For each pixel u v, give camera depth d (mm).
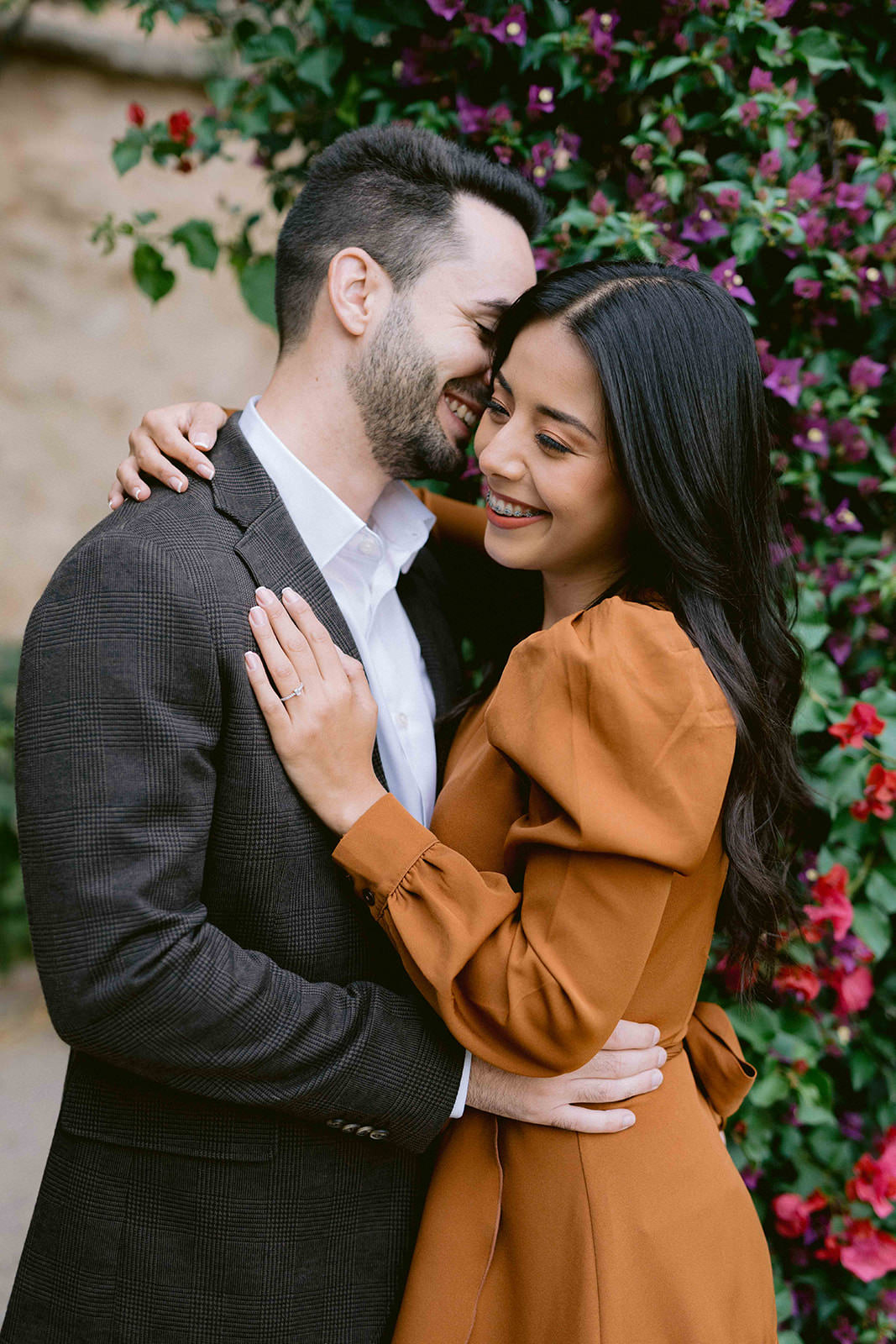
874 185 1741
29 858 1127
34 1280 1264
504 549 1374
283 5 1976
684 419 1241
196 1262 1213
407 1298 1264
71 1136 1270
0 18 4449
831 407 1803
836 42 1754
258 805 1202
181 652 1144
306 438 1437
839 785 1775
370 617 1475
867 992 1854
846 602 1866
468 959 1155
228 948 1153
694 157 1687
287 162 2309
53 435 4844
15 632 4703
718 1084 1485
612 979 1129
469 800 1333
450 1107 1244
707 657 1259
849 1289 1933
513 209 1461
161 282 2186
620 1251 1196
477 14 1739
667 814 1124
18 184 4668
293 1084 1163
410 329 1395
